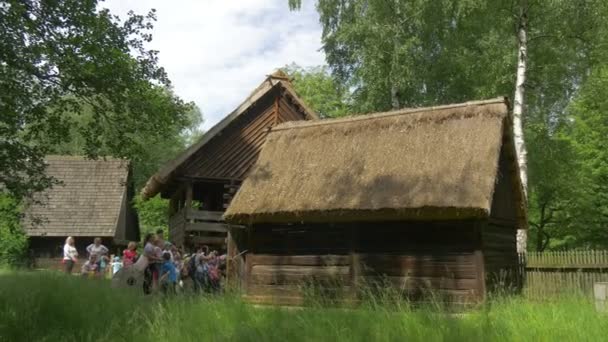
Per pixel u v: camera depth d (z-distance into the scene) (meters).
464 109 14.16
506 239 15.27
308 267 14.69
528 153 24.20
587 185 28.00
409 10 23.14
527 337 6.07
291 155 15.89
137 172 43.16
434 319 6.48
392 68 22.94
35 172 10.80
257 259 15.52
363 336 5.97
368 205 13.02
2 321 6.99
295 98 23.48
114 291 9.52
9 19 9.24
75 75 10.13
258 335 6.19
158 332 6.52
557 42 21.58
